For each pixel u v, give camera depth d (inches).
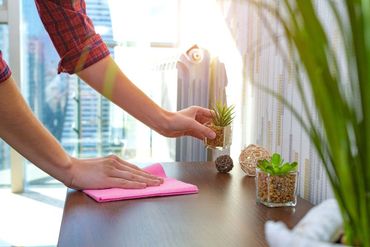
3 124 35.6
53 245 82.4
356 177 13.9
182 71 70.9
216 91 67.3
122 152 104.1
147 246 24.4
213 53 69.6
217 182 40.9
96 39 45.3
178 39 94.3
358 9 12.7
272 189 32.9
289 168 33.1
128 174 37.6
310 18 13.0
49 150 36.2
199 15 80.9
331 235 16.6
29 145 35.8
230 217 30.2
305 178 38.8
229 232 27.1
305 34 13.1
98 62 44.8
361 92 13.2
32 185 110.8
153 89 91.6
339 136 13.5
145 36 95.0
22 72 105.5
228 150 61.9
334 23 31.5
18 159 105.4
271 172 32.9
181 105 71.2
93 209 31.4
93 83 45.6
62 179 36.4
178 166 48.4
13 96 35.5
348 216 14.8
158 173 42.3
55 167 36.1
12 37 101.0
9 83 35.4
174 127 46.6
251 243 25.2
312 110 35.7
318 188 36.3
